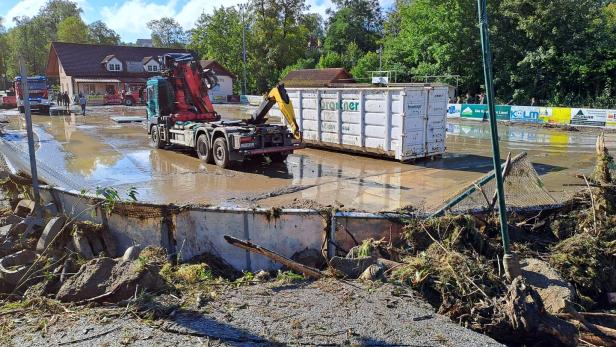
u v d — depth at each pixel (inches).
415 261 232.2
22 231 293.7
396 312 192.2
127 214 279.9
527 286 205.3
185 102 637.3
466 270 226.2
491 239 269.3
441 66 1487.5
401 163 559.5
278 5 2384.4
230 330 175.9
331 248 261.0
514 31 1384.1
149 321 183.3
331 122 626.2
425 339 172.6
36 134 829.2
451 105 1179.9
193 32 2544.3
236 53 2395.4
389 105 549.3
